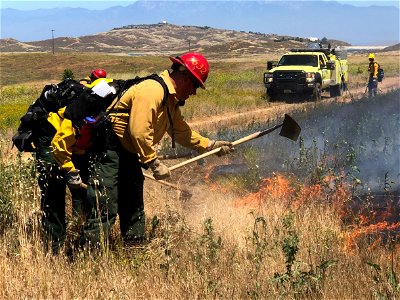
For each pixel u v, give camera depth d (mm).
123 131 4574
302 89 25828
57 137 4496
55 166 4793
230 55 151500
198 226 5473
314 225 5457
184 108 21375
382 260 4656
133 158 4723
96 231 4613
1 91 39969
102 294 3928
